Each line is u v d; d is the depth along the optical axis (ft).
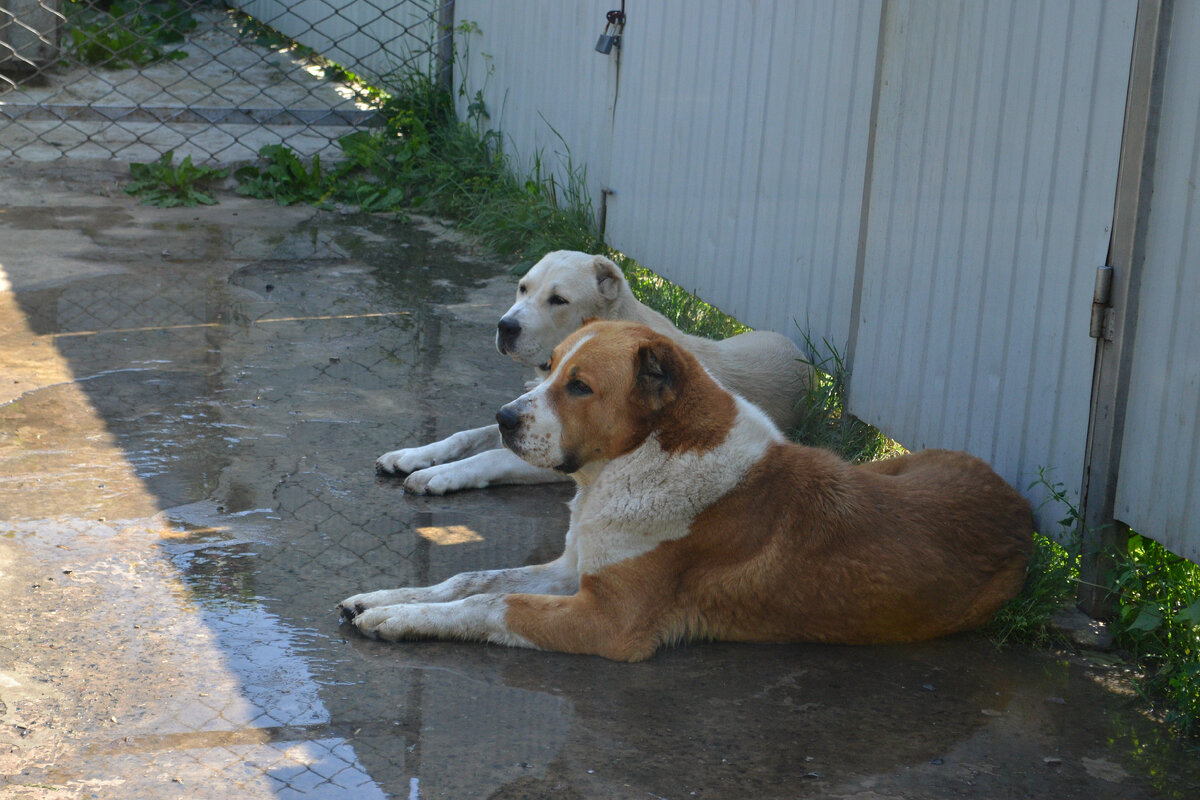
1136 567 11.92
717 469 11.39
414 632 11.44
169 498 14.17
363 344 20.36
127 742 9.41
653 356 11.19
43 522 13.26
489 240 26.91
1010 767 9.84
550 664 11.26
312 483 15.01
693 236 21.65
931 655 11.78
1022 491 13.41
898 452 16.87
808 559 11.52
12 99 32.17
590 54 25.18
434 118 32.68
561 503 15.19
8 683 10.10
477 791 9.05
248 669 10.68
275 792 8.89
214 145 31.22
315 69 39.68
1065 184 12.38
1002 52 13.28
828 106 17.10
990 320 13.74
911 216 15.16
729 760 9.71
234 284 23.18
